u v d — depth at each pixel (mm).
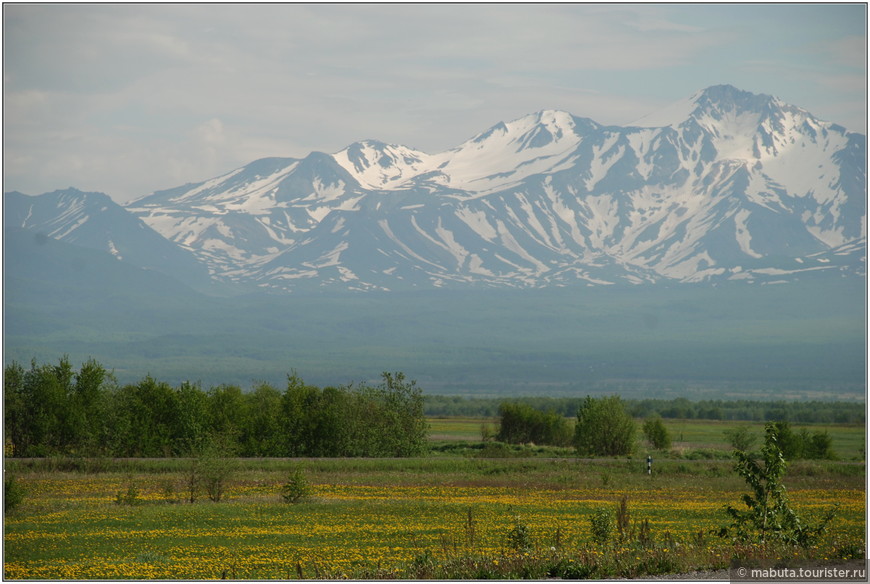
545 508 65812
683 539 47625
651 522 58562
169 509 62750
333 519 59312
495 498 72312
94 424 95688
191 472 70062
